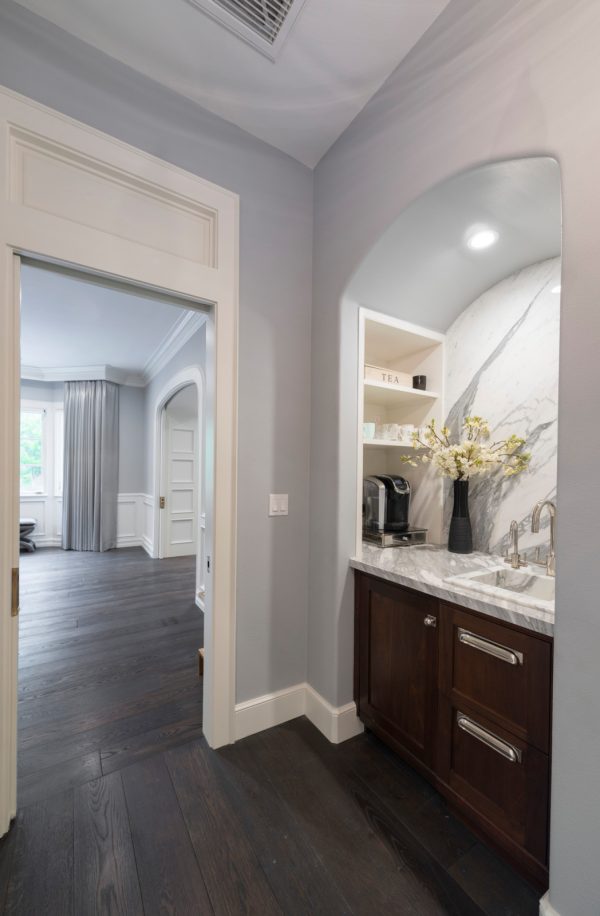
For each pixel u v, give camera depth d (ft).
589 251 3.00
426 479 7.48
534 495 5.79
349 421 5.85
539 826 3.54
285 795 4.77
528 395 5.94
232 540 5.62
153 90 4.95
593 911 2.94
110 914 3.49
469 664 4.21
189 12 4.20
